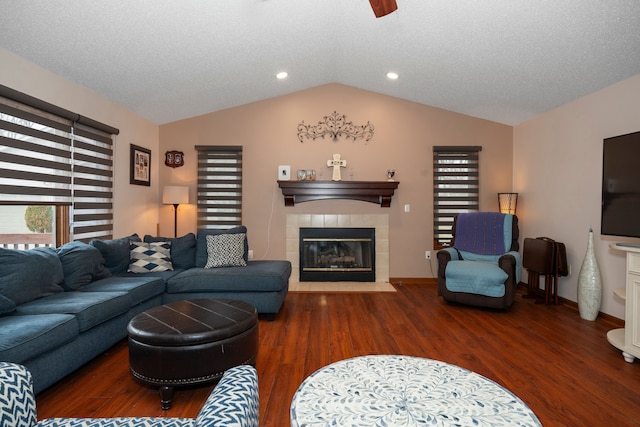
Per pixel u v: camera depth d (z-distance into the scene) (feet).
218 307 8.39
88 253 10.03
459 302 12.98
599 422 6.10
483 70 12.30
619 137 9.23
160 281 10.95
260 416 6.31
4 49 8.86
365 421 3.98
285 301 13.96
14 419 3.50
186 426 3.91
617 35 8.87
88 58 10.16
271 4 9.54
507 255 12.62
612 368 8.11
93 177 12.41
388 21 10.57
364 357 5.82
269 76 14.40
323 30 11.59
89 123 11.73
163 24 9.44
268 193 16.84
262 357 8.73
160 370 6.62
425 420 4.00
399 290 15.66
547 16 8.80
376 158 16.81
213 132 16.75
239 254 13.03
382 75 14.66
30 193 9.80
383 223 16.93
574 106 12.95
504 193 16.26
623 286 10.94
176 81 12.93
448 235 16.87
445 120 16.84
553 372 7.91
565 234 13.46
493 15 9.26
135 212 14.90
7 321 6.69
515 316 11.98
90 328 7.80
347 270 16.98
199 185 16.76
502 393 4.61
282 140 16.80
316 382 4.93
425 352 9.00
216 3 9.04
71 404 6.66
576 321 11.44
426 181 16.85
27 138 9.65
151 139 16.17
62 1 7.84
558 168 13.80
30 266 8.18
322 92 16.80
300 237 16.94
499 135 16.89
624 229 9.05
